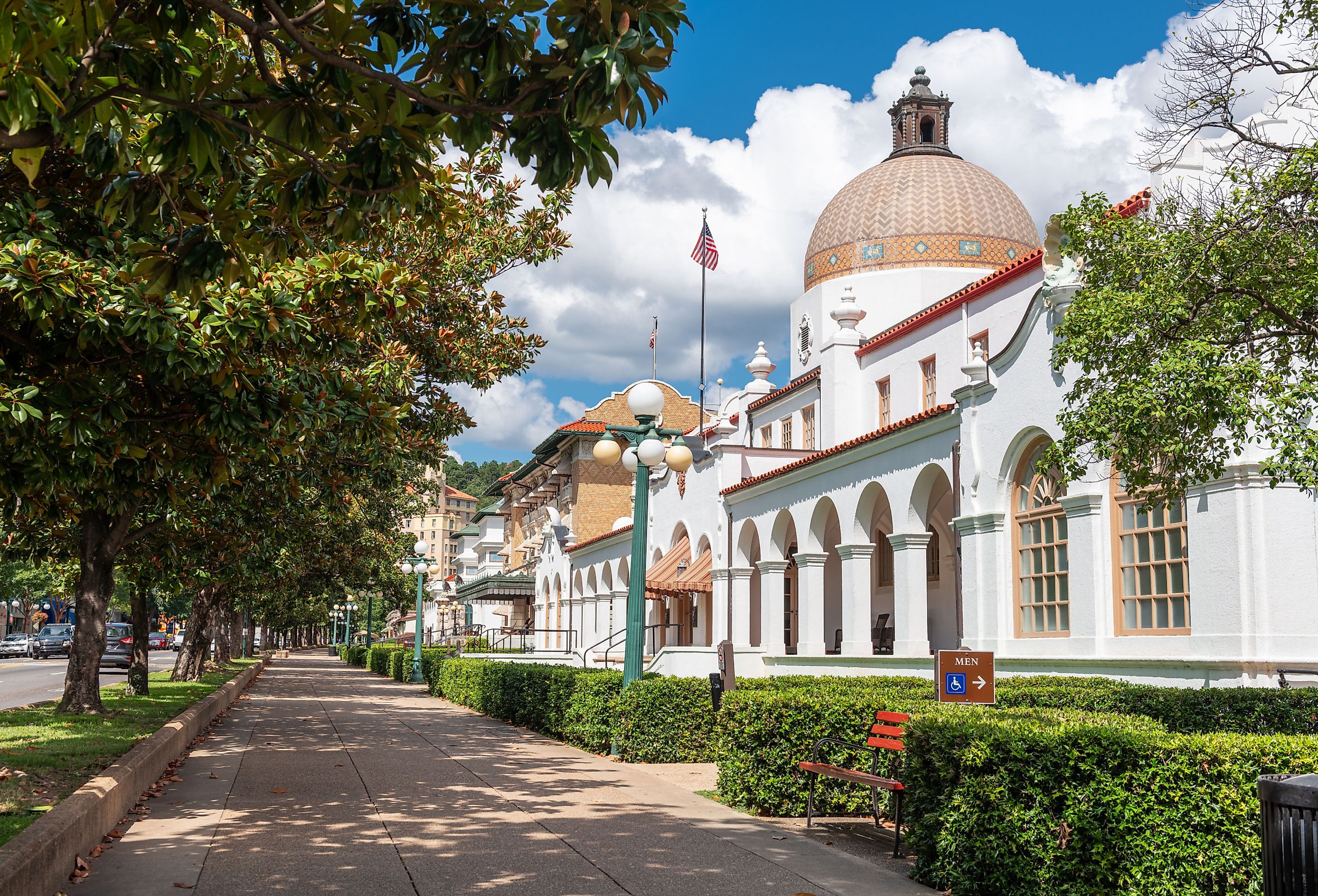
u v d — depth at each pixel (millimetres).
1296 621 12992
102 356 7738
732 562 27688
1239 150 13281
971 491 17547
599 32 5258
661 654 22719
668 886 7457
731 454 28406
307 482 16594
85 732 14195
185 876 7621
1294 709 11141
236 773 13102
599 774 13453
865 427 28203
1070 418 10648
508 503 71438
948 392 23938
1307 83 10812
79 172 8273
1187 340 9586
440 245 14703
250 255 7418
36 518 11664
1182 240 10086
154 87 6035
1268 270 9852
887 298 30953
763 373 35781
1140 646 14508
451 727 20703
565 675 17828
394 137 5949
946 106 34531
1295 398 9203
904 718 9070
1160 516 14445
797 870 7957
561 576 45750
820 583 23875
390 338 14711
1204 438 9758
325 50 5801
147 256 6172
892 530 27859
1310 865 3986
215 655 41594
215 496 13453
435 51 5762
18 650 65625
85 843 7973
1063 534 15914
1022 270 21281
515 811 10484
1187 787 6258
